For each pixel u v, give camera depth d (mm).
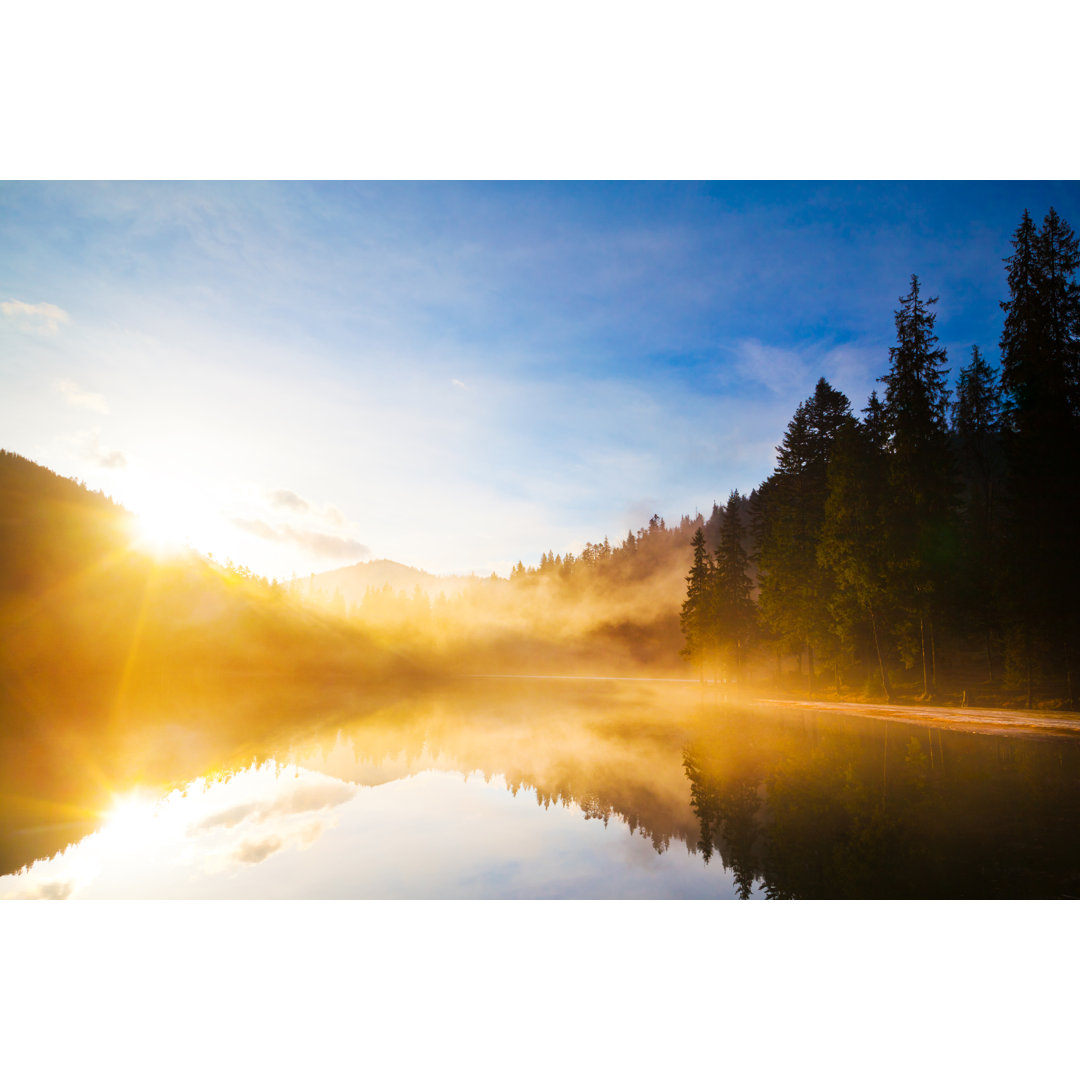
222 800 11805
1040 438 22562
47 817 10547
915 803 9766
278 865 8008
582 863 7926
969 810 9180
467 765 15477
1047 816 8688
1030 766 12383
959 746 15219
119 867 7930
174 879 7516
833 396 38594
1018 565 22844
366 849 8641
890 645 31672
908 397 27594
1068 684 22000
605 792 12086
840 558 29812
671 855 8102
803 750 16078
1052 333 23438
